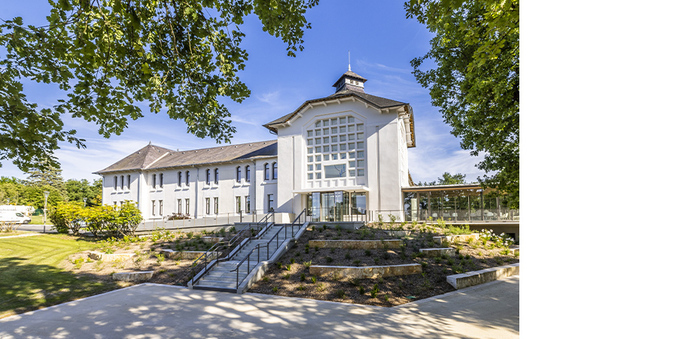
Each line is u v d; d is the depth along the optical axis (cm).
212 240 1989
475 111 1480
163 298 1162
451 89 1717
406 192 2861
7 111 615
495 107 1412
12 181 7244
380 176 2642
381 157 2664
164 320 917
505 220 2541
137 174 3816
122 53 695
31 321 927
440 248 1543
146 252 1847
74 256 1811
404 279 1255
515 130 1376
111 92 727
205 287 1294
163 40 802
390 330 815
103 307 1055
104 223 2491
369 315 940
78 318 946
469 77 1358
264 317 932
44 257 1794
